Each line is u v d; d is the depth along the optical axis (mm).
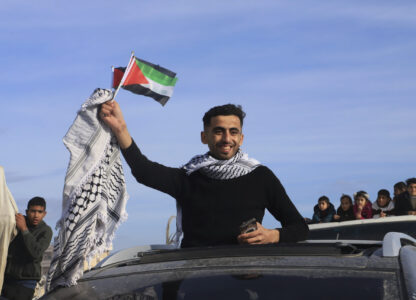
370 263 2102
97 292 2232
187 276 2193
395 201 9648
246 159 3176
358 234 5746
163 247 3043
